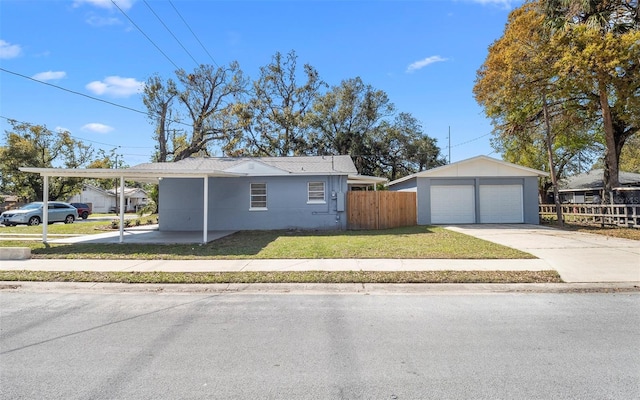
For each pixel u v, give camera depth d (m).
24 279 7.48
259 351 4.07
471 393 3.13
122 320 5.20
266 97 36.97
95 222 24.17
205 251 10.66
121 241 12.59
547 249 10.84
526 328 4.77
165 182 17.28
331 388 3.23
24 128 37.62
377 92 38.31
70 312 5.60
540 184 32.91
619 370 3.54
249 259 9.46
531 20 16.73
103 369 3.64
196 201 17.22
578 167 32.50
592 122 21.41
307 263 8.91
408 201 19.05
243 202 17.02
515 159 31.56
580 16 16.94
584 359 3.80
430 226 18.55
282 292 6.78
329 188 16.94
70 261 9.34
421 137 39.81
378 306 5.83
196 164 18.55
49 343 4.34
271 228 16.94
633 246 11.31
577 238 13.36
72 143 39.75
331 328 4.82
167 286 7.12
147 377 3.46
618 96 15.93
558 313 5.43
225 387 3.26
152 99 30.44
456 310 5.60
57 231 16.98
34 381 3.38
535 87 17.56
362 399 3.04
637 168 44.47
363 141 37.97
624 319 5.13
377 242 12.36
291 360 3.83
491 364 3.70
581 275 7.65
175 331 4.74
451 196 20.02
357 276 7.55
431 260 9.23
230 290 6.93
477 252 10.25
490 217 20.06
